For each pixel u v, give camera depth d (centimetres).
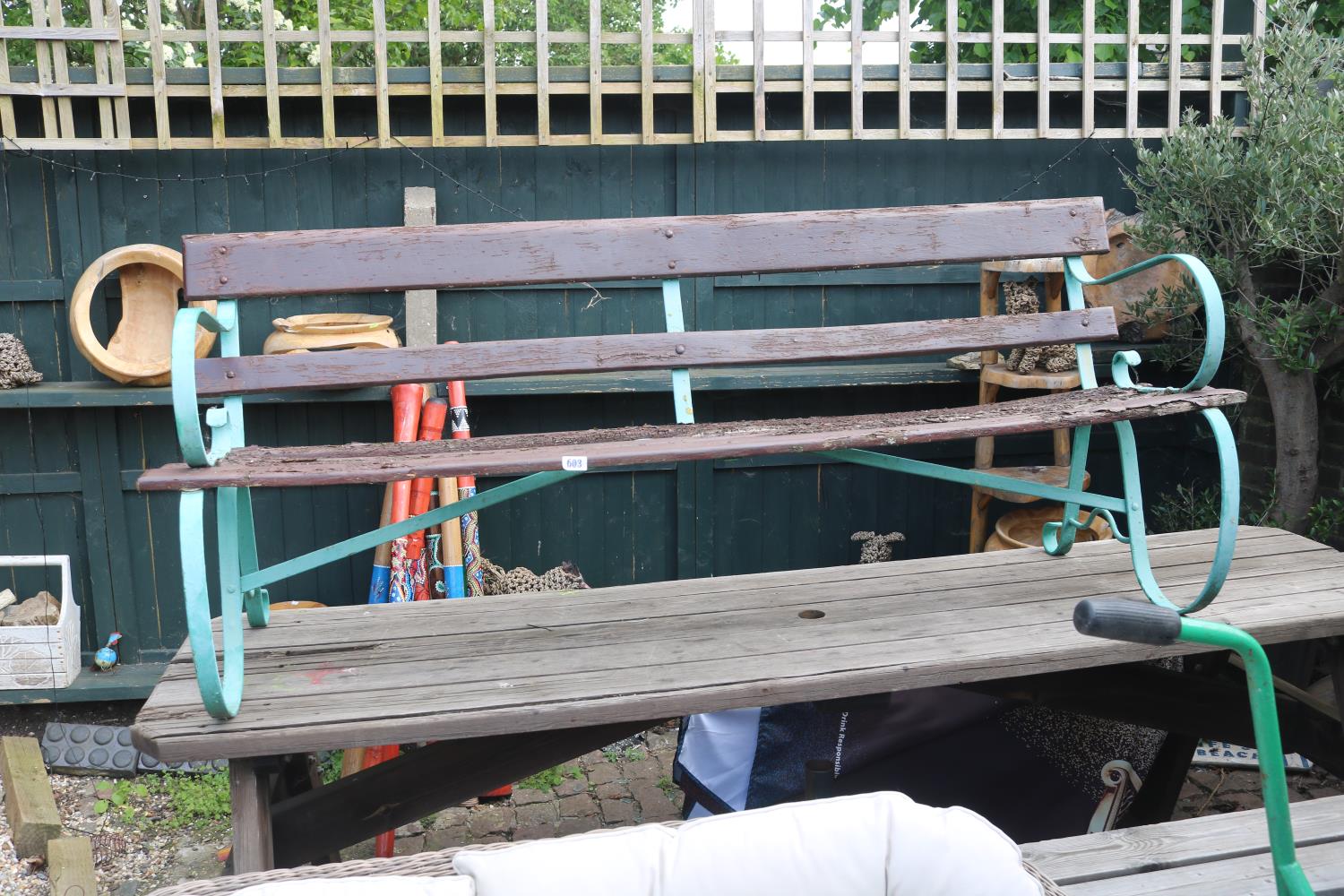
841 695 229
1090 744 313
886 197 422
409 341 389
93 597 400
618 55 610
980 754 310
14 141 363
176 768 372
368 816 251
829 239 272
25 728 398
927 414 267
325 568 411
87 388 379
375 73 377
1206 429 441
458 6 693
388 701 219
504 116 402
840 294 424
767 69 389
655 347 265
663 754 392
